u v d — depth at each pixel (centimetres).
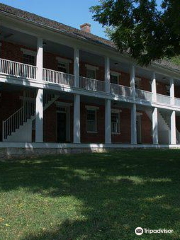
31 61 2120
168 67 2798
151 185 892
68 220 562
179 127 3425
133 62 2502
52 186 864
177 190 821
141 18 1334
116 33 1370
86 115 2530
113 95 2298
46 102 2084
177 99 3025
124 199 716
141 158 1591
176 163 1391
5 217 584
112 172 1126
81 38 2003
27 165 1298
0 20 1650
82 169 1187
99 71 2619
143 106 2666
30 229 521
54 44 2036
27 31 1783
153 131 2702
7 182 923
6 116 1989
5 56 1967
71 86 1997
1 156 1580
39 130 1783
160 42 1345
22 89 1909
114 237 485
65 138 2389
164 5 1277
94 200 704
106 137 2225
